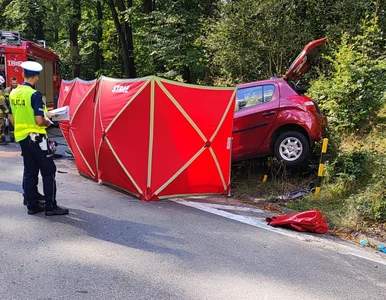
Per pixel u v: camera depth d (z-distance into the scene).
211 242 4.78
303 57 7.81
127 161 6.59
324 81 9.32
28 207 5.37
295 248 4.77
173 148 6.52
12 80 11.45
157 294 3.46
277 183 7.38
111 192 6.84
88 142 7.59
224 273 3.95
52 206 5.37
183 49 14.40
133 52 20.36
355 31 10.97
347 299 3.61
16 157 9.42
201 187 6.90
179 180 6.64
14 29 25.56
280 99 7.39
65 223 5.11
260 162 8.19
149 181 6.39
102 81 7.30
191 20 14.31
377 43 10.49
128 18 17.70
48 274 3.71
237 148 7.54
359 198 6.04
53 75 16.36
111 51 28.48
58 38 31.34
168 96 6.34
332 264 4.38
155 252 4.37
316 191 6.70
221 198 6.94
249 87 7.70
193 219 5.62
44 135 5.24
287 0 11.13
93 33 28.80
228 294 3.54
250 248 4.66
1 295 3.31
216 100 6.82
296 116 7.19
